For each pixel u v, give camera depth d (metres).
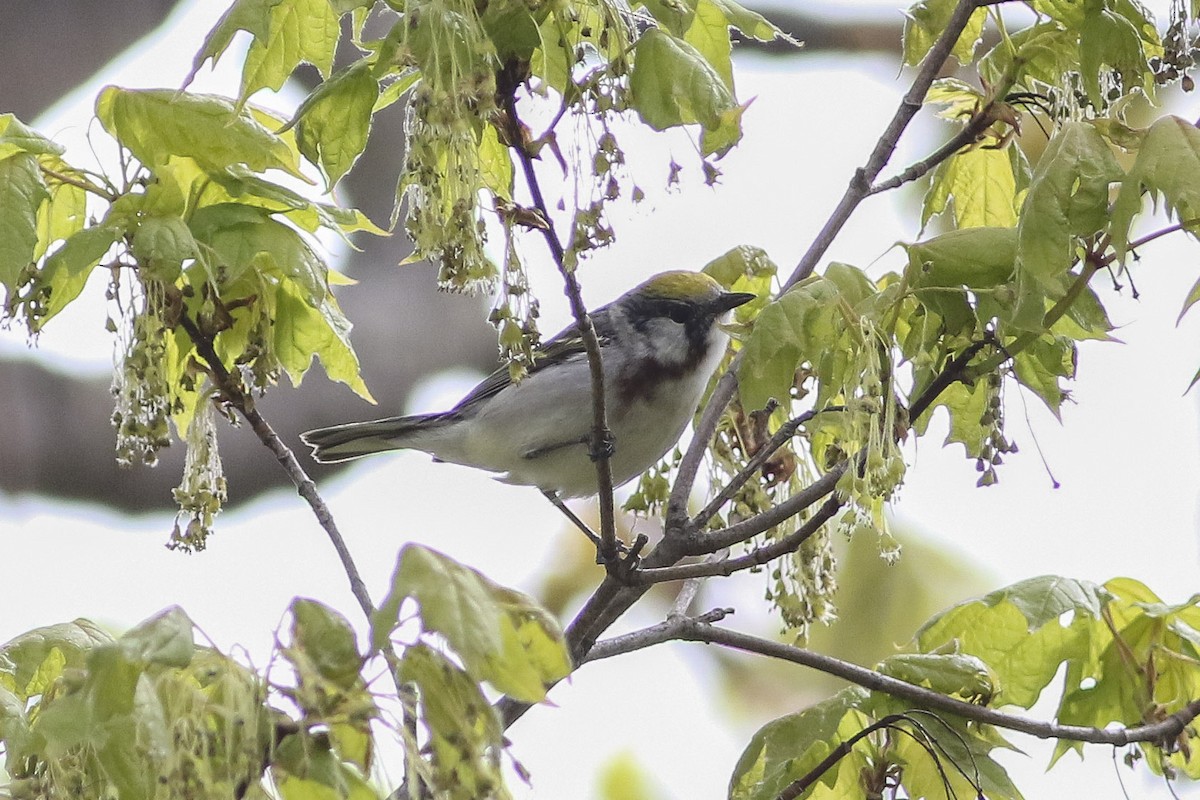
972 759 7.39
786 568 8.77
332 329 7.93
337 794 5.10
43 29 12.74
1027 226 6.48
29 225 6.91
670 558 8.09
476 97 5.85
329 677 5.10
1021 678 8.30
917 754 7.86
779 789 7.68
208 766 4.93
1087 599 7.77
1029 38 8.13
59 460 13.17
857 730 8.00
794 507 7.54
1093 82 7.35
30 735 5.34
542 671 5.20
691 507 13.70
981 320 6.80
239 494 14.40
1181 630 8.05
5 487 12.97
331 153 7.36
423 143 5.96
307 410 14.36
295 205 7.55
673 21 6.67
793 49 14.84
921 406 7.30
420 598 4.89
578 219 6.20
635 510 9.50
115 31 12.99
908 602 14.14
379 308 14.61
